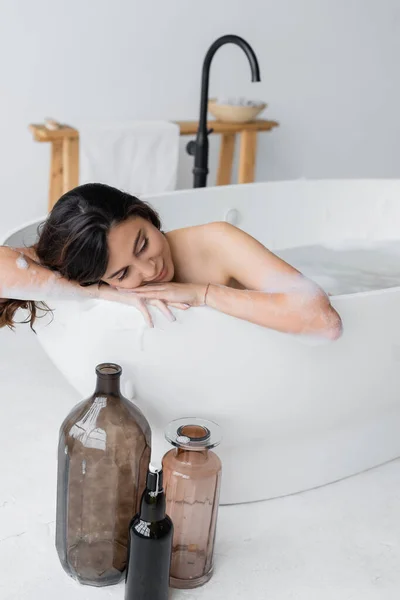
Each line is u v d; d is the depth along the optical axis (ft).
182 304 4.96
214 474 4.88
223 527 5.59
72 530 4.87
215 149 12.08
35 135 9.86
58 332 5.53
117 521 4.87
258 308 5.00
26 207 11.40
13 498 5.77
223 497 5.81
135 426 4.84
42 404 7.16
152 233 4.96
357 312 5.36
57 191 10.18
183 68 11.61
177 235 5.78
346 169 13.30
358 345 5.47
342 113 12.91
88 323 5.20
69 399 7.28
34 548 5.27
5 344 8.36
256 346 5.14
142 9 11.11
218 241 5.61
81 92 11.18
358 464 6.30
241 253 5.51
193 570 4.97
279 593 4.97
